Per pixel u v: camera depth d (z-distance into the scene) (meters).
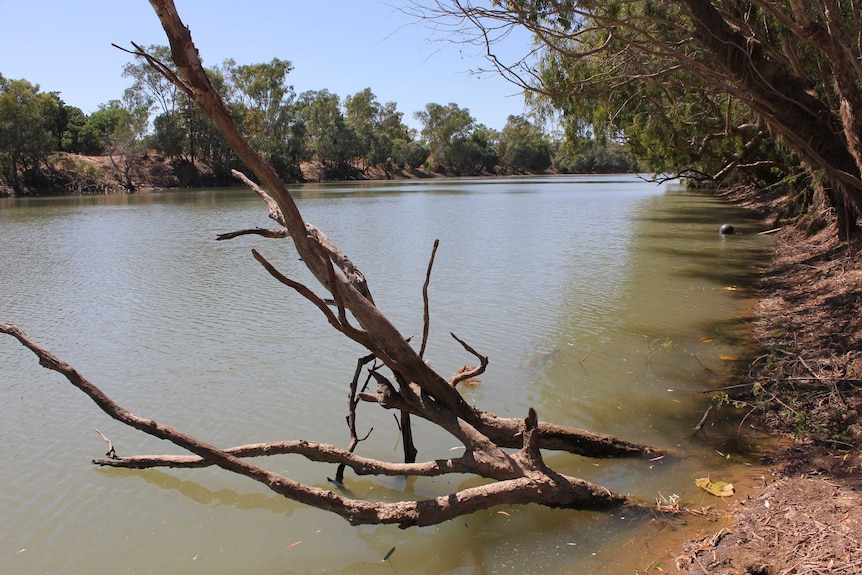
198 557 4.82
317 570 4.64
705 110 16.16
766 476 5.41
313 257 5.41
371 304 5.57
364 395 5.83
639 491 5.43
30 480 5.97
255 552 4.88
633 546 4.64
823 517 4.45
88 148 80.69
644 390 7.66
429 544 4.90
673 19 10.45
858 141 7.39
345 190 68.31
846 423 5.94
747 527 4.61
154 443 6.71
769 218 25.83
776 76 8.04
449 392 5.83
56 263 17.81
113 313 11.91
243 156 4.93
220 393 7.88
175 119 78.38
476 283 14.18
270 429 6.88
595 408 7.17
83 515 5.40
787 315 10.25
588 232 24.33
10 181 62.91
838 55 7.06
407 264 16.77
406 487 5.76
